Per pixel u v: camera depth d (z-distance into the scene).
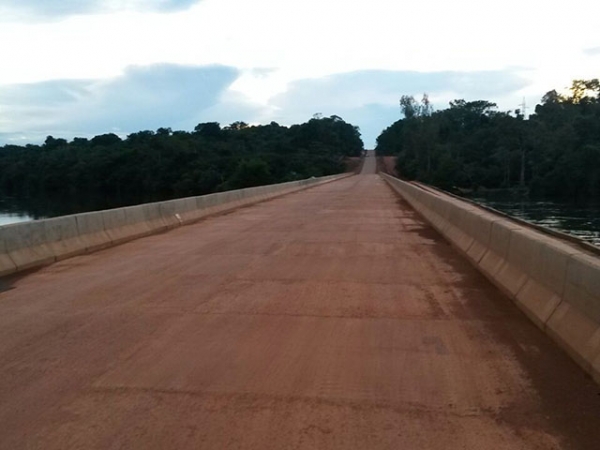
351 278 9.33
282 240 14.16
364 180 80.12
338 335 6.25
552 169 76.38
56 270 10.38
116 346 5.95
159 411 4.40
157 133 125.06
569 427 4.07
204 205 22.11
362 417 4.26
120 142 110.62
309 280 9.17
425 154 121.38
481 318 6.90
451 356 5.56
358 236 14.96
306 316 7.03
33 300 8.05
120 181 92.00
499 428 4.07
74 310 7.44
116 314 7.21
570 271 5.89
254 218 20.92
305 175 102.94
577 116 80.69
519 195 79.38
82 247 12.41
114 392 4.77
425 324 6.66
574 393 4.65
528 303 6.95
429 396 4.62
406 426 4.11
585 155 70.12
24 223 10.82
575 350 5.33
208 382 4.96
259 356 5.61
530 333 6.29
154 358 5.58
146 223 16.20
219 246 13.22
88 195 91.81
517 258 8.00
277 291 8.39
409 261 10.97
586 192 71.44
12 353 5.78
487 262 9.54
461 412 4.33
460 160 104.50
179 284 8.95
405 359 5.49
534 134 97.81
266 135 160.12
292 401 4.56
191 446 3.85
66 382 5.00
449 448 3.79
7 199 81.38
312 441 3.90
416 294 8.17
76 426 4.16
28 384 4.97
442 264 10.65
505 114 124.56
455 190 90.94
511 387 4.79
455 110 148.50
